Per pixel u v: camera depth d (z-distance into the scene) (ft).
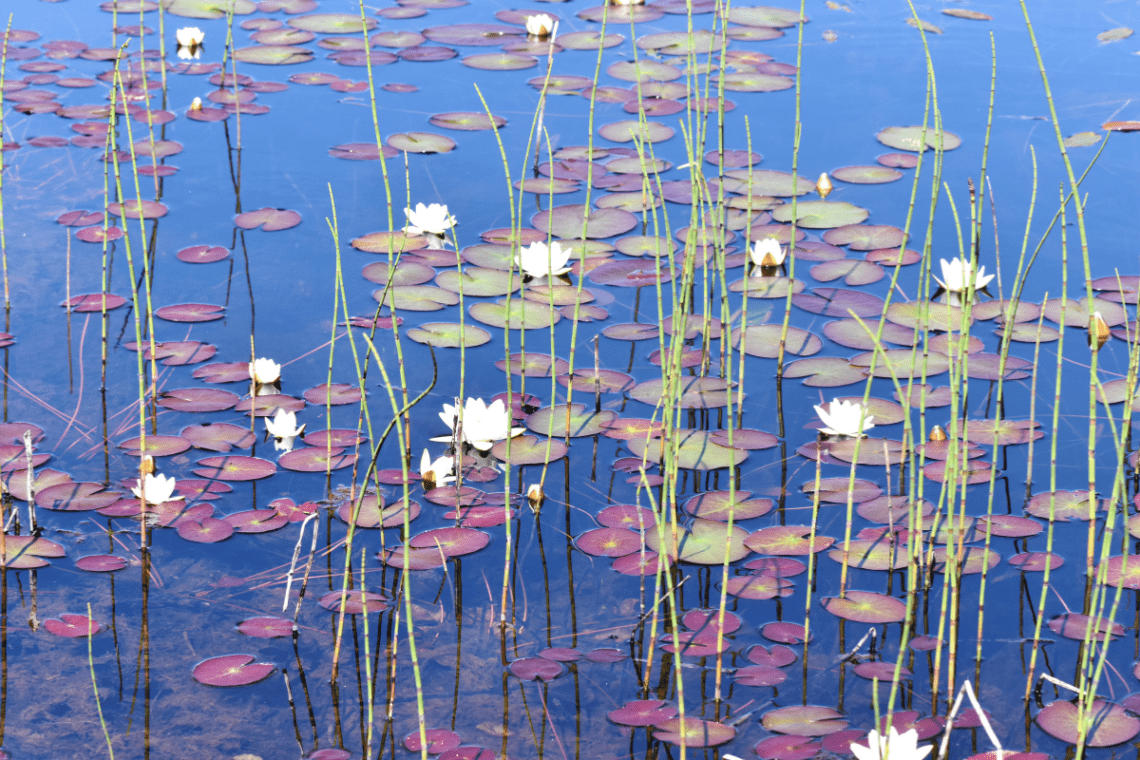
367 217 14.34
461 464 9.50
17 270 12.64
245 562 8.25
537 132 17.16
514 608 7.83
